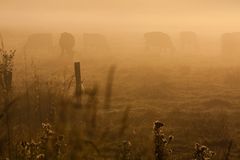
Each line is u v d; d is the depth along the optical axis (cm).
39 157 700
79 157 570
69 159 590
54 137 711
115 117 1994
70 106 582
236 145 1786
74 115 574
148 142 855
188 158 1628
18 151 852
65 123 585
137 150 890
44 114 1441
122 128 612
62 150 671
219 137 1875
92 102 569
